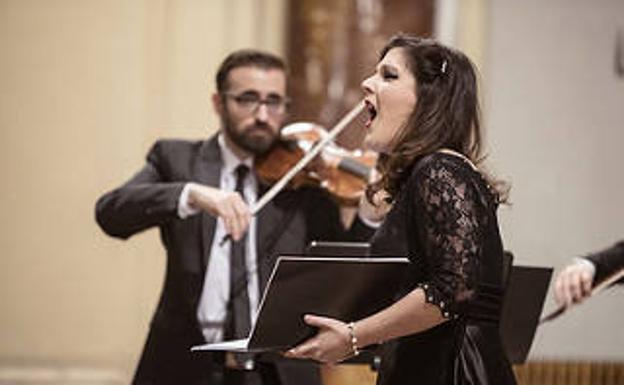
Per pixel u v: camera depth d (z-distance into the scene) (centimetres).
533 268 762
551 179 1579
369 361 730
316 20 1484
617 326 1584
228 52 1453
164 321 846
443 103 625
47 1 1411
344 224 916
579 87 1589
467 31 1533
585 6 1590
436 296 574
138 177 880
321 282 600
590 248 1591
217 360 818
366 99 646
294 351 616
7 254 1398
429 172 590
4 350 1391
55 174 1410
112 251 1420
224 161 891
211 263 846
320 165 899
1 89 1402
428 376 598
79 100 1418
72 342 1407
